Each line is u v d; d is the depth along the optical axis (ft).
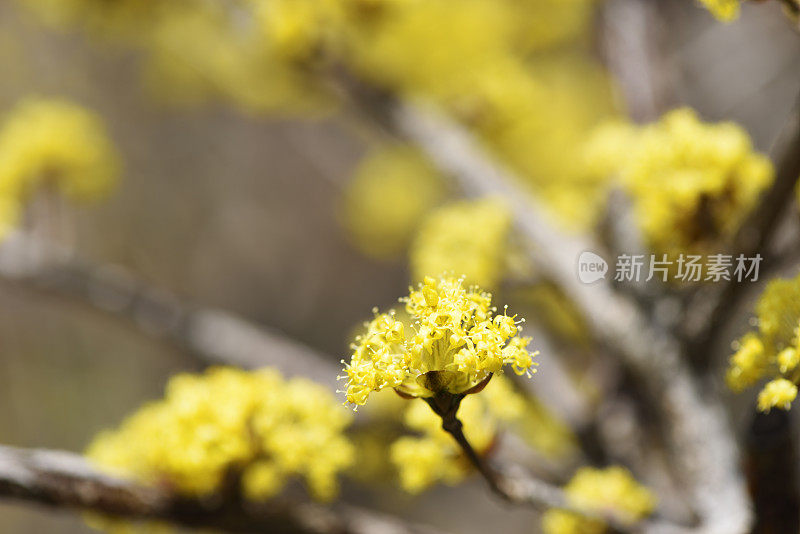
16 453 5.98
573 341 10.84
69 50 20.16
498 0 12.65
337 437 6.08
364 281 22.24
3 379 19.84
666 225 6.43
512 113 10.91
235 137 21.63
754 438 5.14
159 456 6.01
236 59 12.74
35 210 10.77
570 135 12.47
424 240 8.37
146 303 10.85
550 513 6.39
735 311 6.75
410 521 18.60
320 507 6.49
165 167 21.15
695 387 7.04
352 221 17.44
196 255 21.42
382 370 3.89
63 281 10.69
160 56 15.15
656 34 10.55
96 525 6.31
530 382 9.06
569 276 7.92
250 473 5.87
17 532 19.30
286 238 22.22
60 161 10.65
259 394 5.89
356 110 10.72
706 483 6.69
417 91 10.74
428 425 5.43
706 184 6.11
